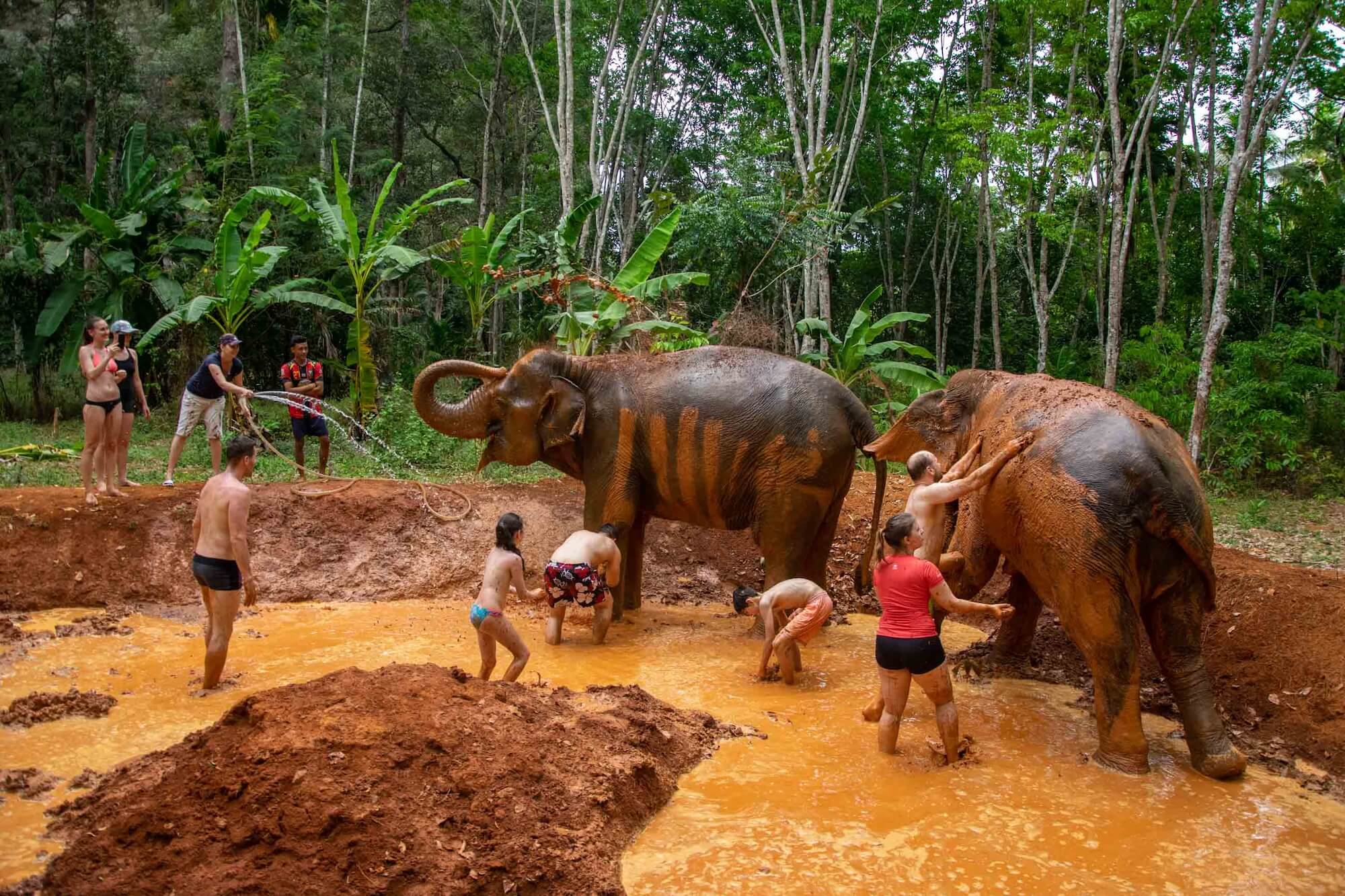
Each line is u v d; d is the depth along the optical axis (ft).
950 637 29.66
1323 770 19.11
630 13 95.96
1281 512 44.32
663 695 22.98
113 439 31.09
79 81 92.89
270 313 65.51
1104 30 63.16
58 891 13.08
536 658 25.53
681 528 36.29
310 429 37.86
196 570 21.44
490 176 113.80
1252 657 22.88
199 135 74.38
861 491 39.75
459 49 105.50
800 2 69.56
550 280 49.55
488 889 13.64
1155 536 18.67
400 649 25.49
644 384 28.91
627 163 112.57
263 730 16.05
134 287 58.49
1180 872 15.05
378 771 15.08
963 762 19.22
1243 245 79.82
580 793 15.71
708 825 16.42
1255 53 40.70
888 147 96.32
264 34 97.86
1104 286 84.43
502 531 22.44
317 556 31.71
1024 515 20.02
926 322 96.99
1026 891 14.37
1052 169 63.67
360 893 13.17
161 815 14.35
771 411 27.45
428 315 72.18
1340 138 78.54
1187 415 53.93
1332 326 66.33
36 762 17.48
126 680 22.21
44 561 28.63
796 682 24.17
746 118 90.84
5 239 61.82
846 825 16.43
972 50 85.81
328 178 72.13
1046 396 21.81
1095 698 19.54
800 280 87.35
